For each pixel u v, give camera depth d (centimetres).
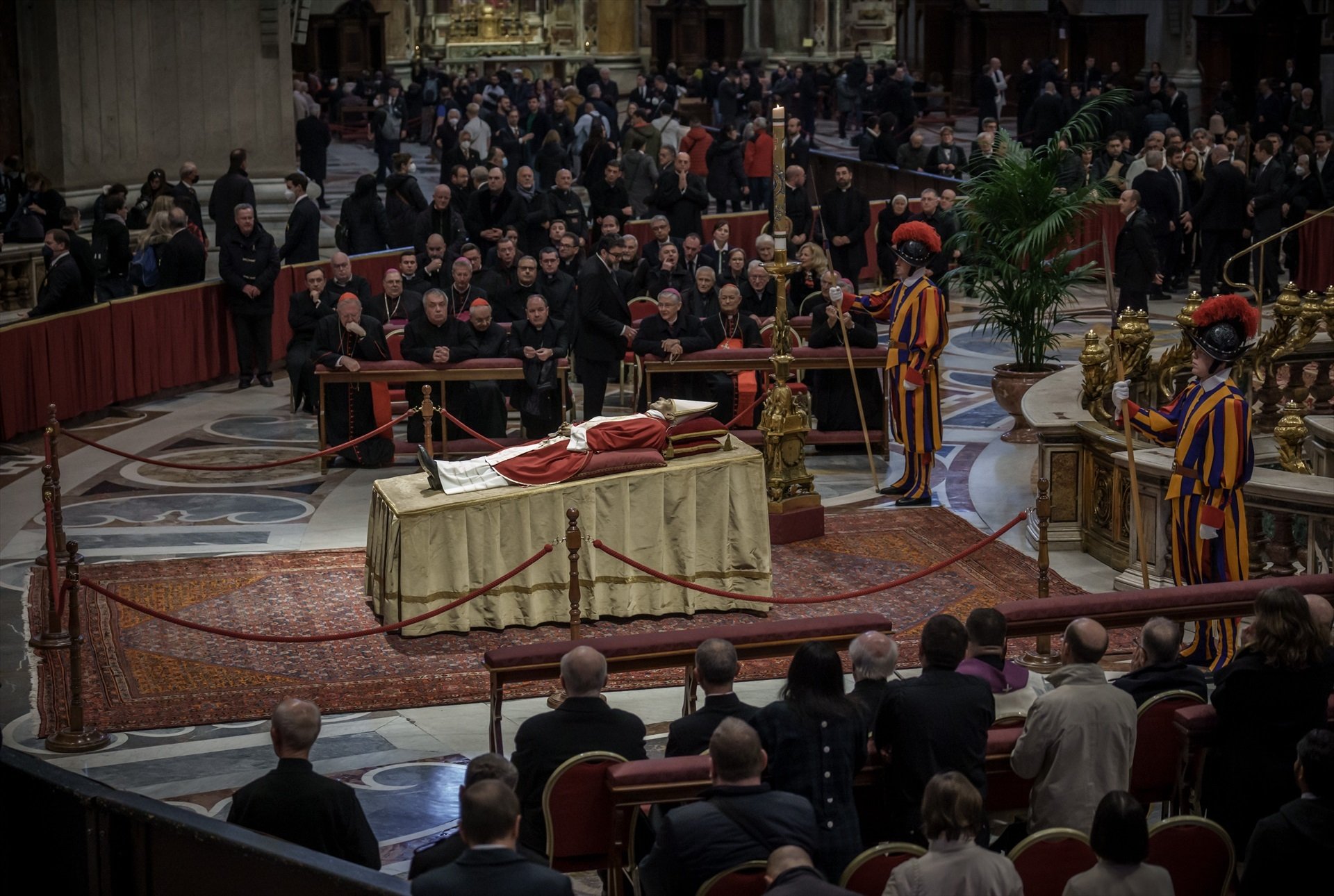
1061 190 2214
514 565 1516
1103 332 2844
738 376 2086
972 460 2123
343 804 894
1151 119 4541
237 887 789
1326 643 960
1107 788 931
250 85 3231
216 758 1234
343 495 1941
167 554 1714
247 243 2512
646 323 2033
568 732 952
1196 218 3077
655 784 907
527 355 2022
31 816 870
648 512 1551
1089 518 1725
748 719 922
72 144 3114
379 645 1477
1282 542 1496
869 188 4141
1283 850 815
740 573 1586
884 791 964
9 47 3058
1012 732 992
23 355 2167
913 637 1490
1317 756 815
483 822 715
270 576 1638
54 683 1368
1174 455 1529
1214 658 1407
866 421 2131
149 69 3164
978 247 2241
